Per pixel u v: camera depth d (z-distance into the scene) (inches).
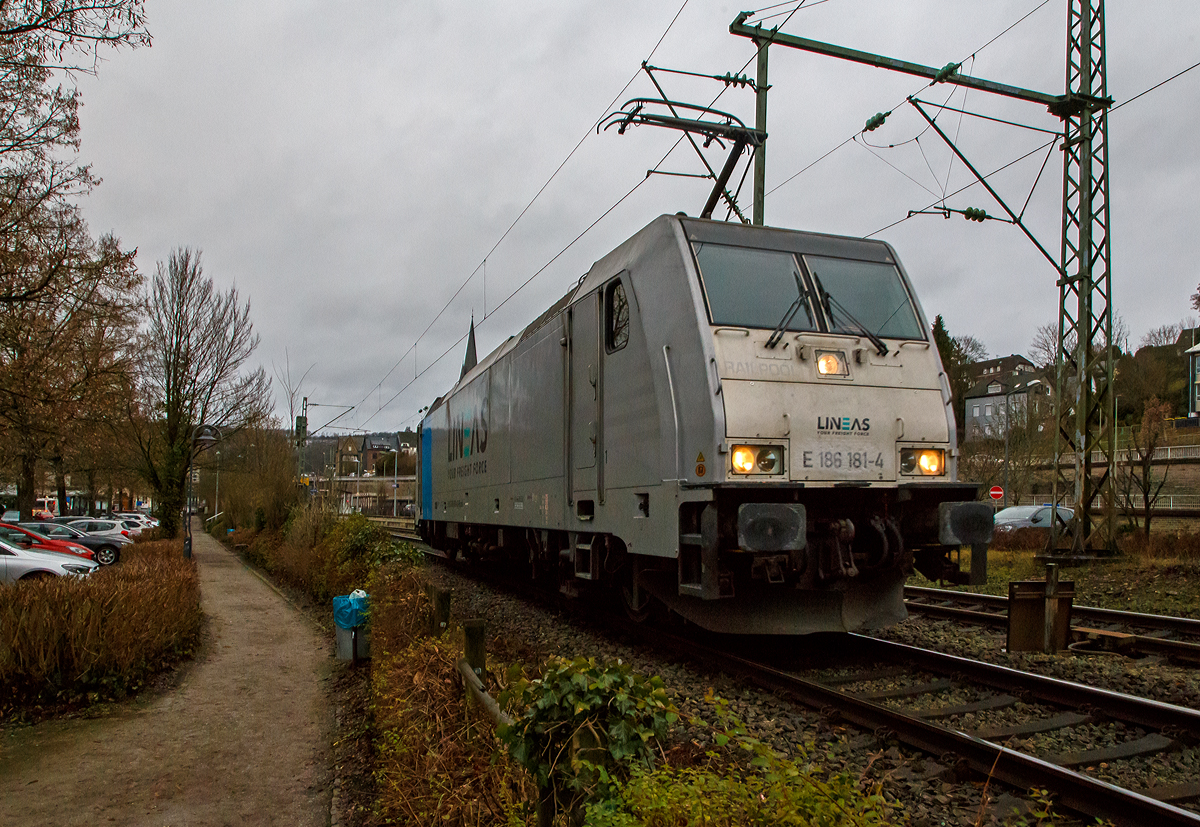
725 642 315.3
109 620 296.4
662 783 109.1
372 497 2390.5
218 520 1592.0
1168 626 339.3
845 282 293.4
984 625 358.0
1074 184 569.0
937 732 187.6
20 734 253.3
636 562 319.6
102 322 625.3
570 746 119.0
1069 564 550.9
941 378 287.7
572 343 363.6
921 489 271.9
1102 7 548.7
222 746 242.2
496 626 401.1
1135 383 2050.9
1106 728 203.5
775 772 109.5
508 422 457.1
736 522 255.6
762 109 473.4
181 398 1087.6
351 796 201.9
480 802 145.3
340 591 482.9
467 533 597.3
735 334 264.2
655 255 293.3
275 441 941.2
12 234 488.7
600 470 325.7
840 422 267.1
